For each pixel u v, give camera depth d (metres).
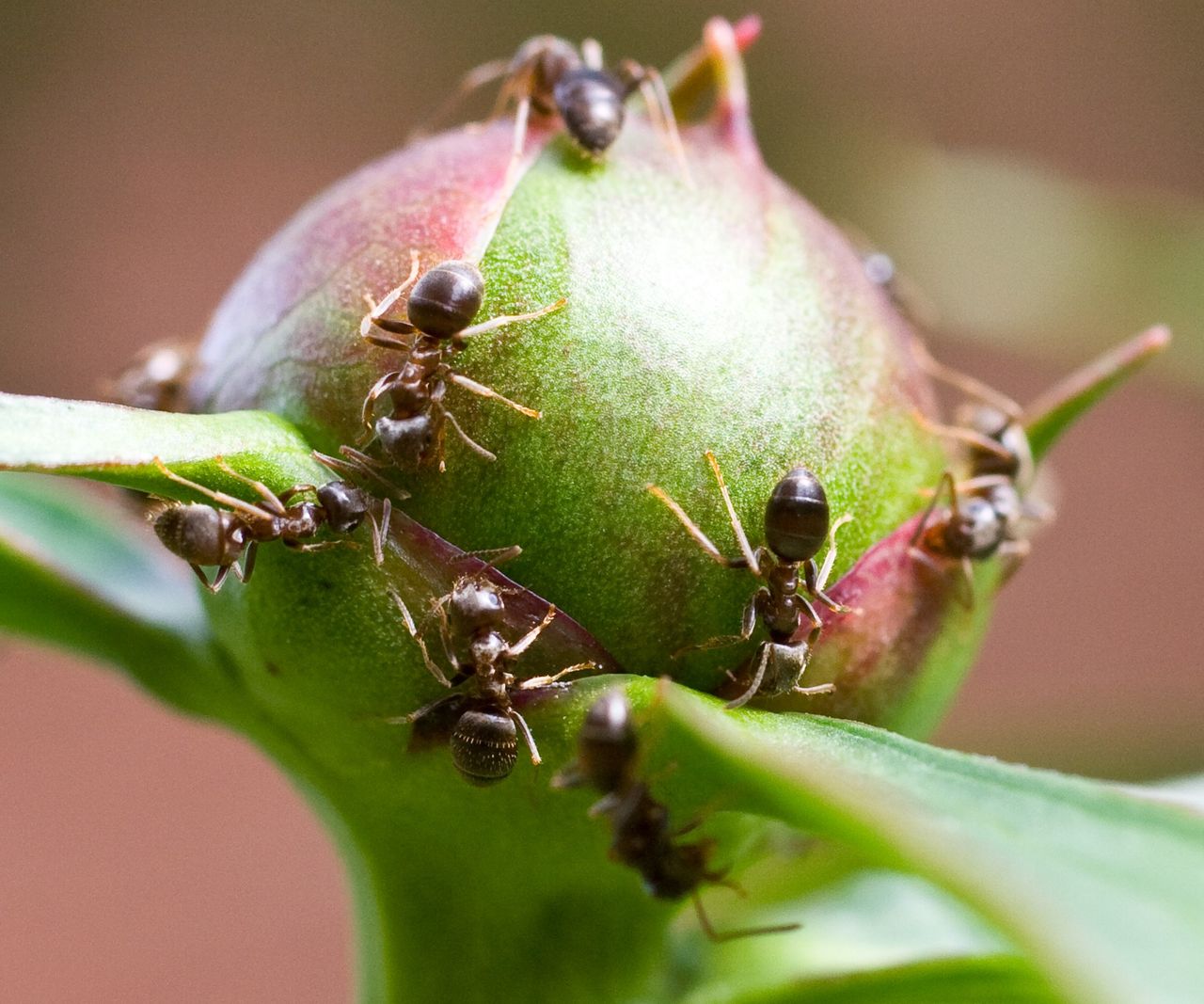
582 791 0.08
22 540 0.08
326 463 0.08
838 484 0.08
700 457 0.08
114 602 0.08
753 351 0.08
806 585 0.08
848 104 0.19
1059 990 0.06
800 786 0.07
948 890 0.06
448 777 0.08
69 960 0.20
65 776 0.22
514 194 0.08
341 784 0.08
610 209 0.08
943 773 0.07
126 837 0.22
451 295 0.08
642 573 0.08
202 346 0.08
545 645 0.08
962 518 0.08
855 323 0.08
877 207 0.13
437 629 0.08
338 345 0.08
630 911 0.08
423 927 0.08
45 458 0.07
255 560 0.08
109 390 0.09
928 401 0.08
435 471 0.08
